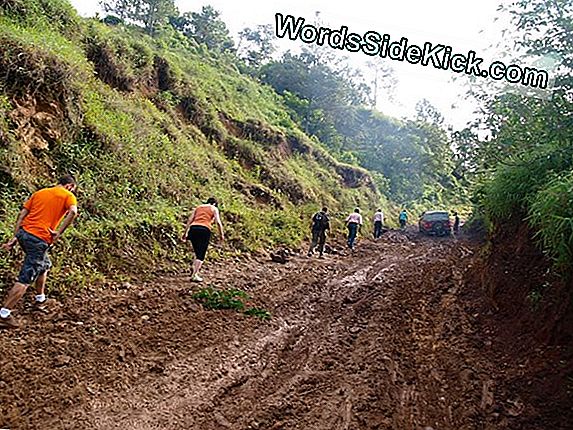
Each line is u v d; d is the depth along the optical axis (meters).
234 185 19.73
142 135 14.66
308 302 9.45
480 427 4.86
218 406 5.01
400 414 5.09
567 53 9.08
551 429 4.70
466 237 22.58
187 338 6.72
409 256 16.94
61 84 11.70
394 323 8.13
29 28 13.31
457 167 15.44
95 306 7.40
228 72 38.62
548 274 6.46
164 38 33.34
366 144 53.53
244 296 9.06
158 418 4.64
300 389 5.54
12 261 7.60
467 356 6.53
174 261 11.10
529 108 10.45
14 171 9.30
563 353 5.66
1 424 4.18
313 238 16.45
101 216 10.53
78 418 4.45
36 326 6.29
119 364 5.63
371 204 35.50
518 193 7.95
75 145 11.38
